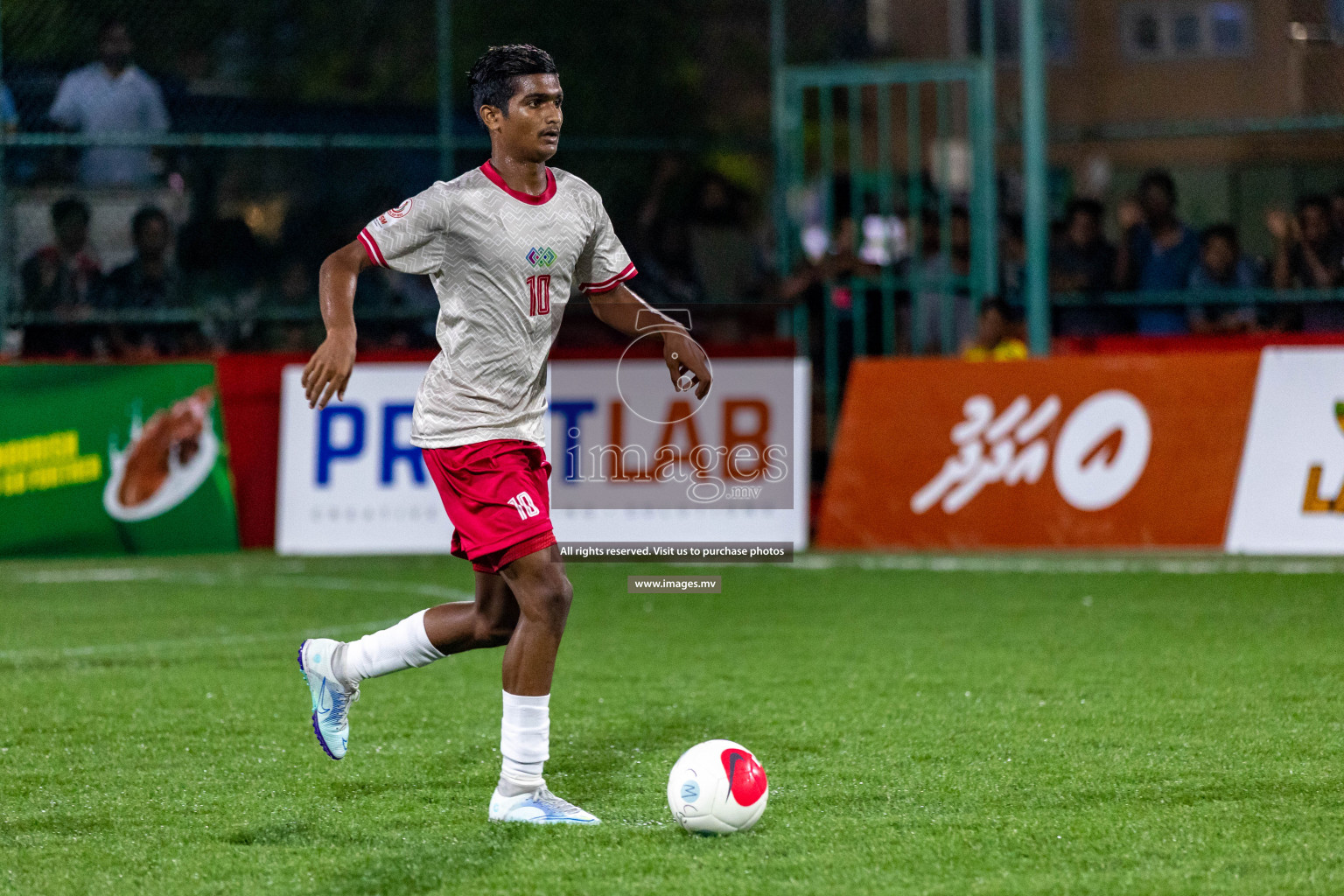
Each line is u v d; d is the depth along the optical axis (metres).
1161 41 64.06
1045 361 36.50
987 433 36.72
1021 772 16.03
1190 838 13.42
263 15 48.97
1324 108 60.59
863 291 46.12
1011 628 25.95
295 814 14.76
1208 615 26.95
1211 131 42.56
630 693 20.86
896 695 20.45
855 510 37.38
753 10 55.41
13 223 41.72
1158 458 35.62
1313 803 14.62
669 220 46.31
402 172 45.41
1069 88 65.44
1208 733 17.78
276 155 44.03
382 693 20.94
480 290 14.02
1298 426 34.88
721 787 13.62
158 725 19.02
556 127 13.91
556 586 14.15
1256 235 49.12
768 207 55.78
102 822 14.54
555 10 51.19
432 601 30.50
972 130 46.59
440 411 14.23
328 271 13.81
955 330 46.84
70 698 20.81
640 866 12.76
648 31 52.06
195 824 14.44
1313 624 25.84
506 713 14.41
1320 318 43.28
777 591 31.08
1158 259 44.41
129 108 42.91
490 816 14.40
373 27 50.75
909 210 48.59
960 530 36.69
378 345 43.00
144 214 42.12
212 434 38.72
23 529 37.00
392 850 13.43
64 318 41.44
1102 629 25.64
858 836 13.62
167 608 29.75
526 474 14.23
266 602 30.52
